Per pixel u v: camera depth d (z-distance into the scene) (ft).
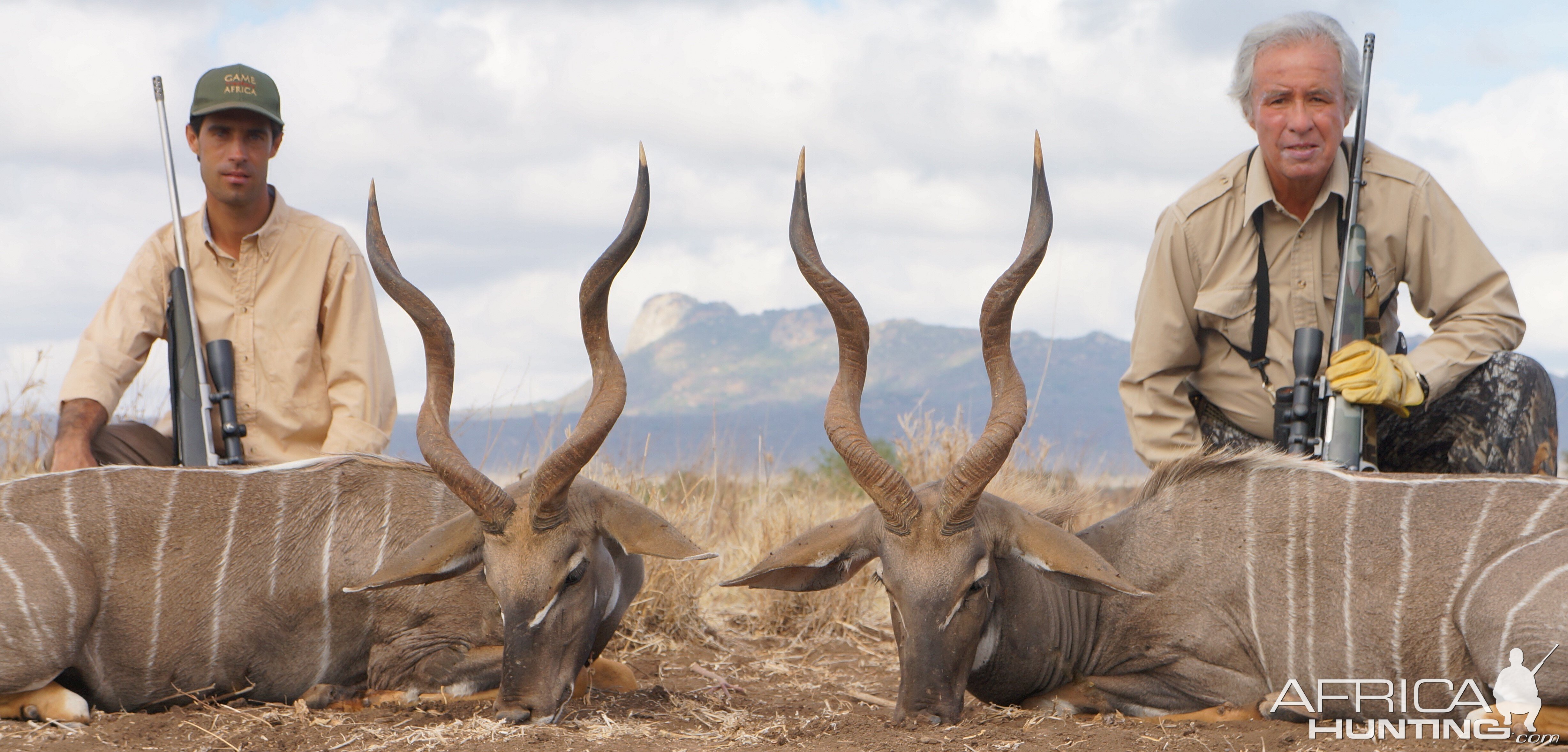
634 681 18.16
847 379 15.46
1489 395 19.07
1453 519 15.17
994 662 16.07
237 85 20.21
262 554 16.40
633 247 15.83
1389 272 19.49
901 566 14.70
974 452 14.43
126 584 15.78
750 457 34.42
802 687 18.93
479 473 14.99
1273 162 18.81
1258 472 16.37
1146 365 19.74
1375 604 15.11
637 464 27.07
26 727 14.73
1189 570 16.21
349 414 20.63
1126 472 31.32
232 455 19.71
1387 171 19.30
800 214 15.53
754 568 15.44
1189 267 19.49
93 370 19.94
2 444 25.72
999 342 15.31
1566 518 14.71
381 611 16.62
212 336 20.70
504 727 14.42
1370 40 19.01
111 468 16.46
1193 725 15.25
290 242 20.97
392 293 15.85
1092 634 16.56
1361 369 17.90
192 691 16.17
